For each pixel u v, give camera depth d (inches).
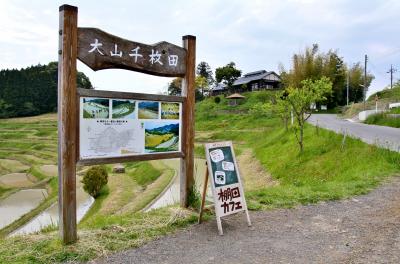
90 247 184.7
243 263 171.5
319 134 853.2
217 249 189.5
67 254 176.9
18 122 3794.3
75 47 189.2
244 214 257.6
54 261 170.4
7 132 3176.7
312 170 621.6
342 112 2128.4
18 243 191.3
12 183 1475.1
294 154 772.6
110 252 183.0
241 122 2294.5
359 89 2810.0
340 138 722.8
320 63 2218.3
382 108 1829.5
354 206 284.7
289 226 230.7
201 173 933.2
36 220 810.2
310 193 322.0
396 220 241.8
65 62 185.2
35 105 4598.9
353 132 885.8
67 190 188.4
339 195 318.0
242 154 1235.2
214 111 2839.6
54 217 827.4
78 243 189.8
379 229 222.5
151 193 900.0
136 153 223.6
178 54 244.4
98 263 170.2
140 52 221.0
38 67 5059.1
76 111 191.5
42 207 933.8
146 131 228.7
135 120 221.9
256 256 179.9
